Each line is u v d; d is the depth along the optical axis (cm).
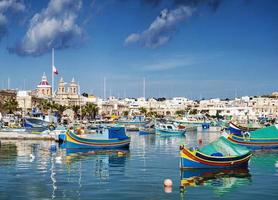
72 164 5488
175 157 6306
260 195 3634
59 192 3709
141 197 3541
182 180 4275
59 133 9388
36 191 3750
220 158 4891
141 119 19975
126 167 5178
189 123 19088
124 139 7788
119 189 3831
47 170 4922
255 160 6034
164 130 12612
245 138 7688
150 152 7138
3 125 12488
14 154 6669
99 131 10794
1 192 3706
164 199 3488
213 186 4003
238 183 4153
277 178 4425
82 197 3534
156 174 4631
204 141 10231
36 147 7956
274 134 7856
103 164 5491
